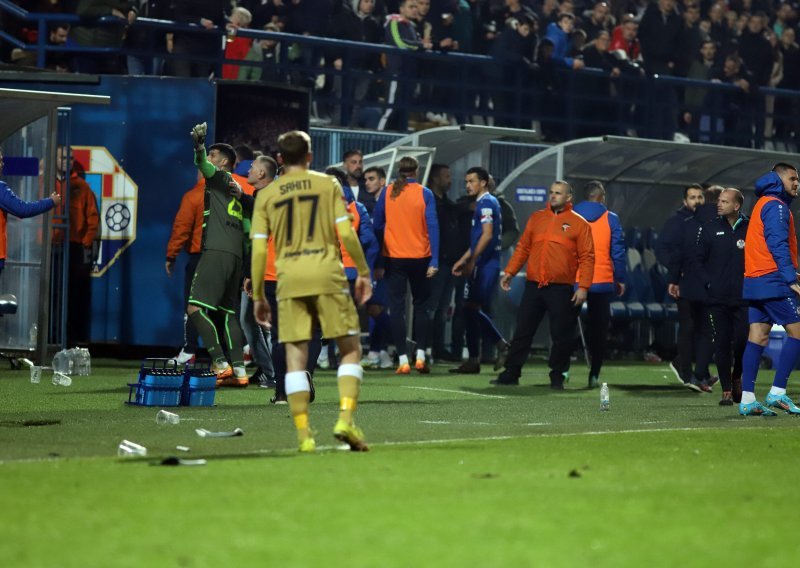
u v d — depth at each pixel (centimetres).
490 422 4269
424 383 5994
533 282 5928
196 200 5931
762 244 4716
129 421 4100
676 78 10062
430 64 9250
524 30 9362
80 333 7131
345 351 3331
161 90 7062
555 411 4728
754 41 10638
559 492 2677
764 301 4712
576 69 9588
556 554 2078
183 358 5781
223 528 2247
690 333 6069
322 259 3278
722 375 5162
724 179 8512
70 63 7981
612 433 3900
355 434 3312
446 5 9269
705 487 2797
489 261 6725
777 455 3425
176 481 2744
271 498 2544
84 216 6944
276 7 8719
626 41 10100
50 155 6169
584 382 6359
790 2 11669
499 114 9444
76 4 8031
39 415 4262
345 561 2008
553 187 5884
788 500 2652
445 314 7450
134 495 2561
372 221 6588
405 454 3275
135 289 7088
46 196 6169
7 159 6359
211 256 5231
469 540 2175
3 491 2589
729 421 4434
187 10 8106
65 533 2192
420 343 6631
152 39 8088
